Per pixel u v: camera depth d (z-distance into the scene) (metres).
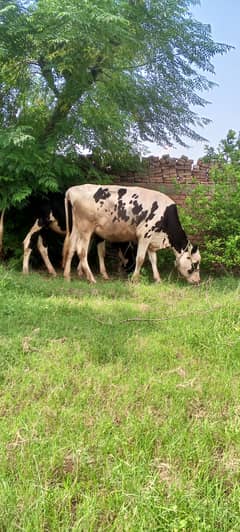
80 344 3.89
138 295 6.06
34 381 3.17
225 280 7.23
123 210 7.43
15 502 1.95
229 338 4.06
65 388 3.10
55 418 2.69
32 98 8.76
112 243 8.96
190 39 8.89
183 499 1.99
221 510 1.94
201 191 8.02
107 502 1.98
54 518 1.88
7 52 7.56
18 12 7.42
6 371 3.31
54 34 7.25
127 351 3.78
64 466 2.24
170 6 8.67
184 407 2.88
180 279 7.88
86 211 7.41
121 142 8.91
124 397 2.94
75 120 8.07
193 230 8.11
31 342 3.85
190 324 4.44
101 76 8.59
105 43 7.50
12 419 2.67
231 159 8.33
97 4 7.29
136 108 9.28
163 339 4.11
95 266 9.22
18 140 6.81
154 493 2.03
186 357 3.76
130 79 8.70
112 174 9.59
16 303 4.86
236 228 7.76
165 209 7.49
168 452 2.37
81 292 6.02
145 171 9.50
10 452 2.33
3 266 7.79
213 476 2.23
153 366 3.52
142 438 2.47
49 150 7.67
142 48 8.53
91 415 2.75
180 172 9.41
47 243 8.24
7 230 8.60
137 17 8.49
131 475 2.14
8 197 7.79
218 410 2.87
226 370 3.50
